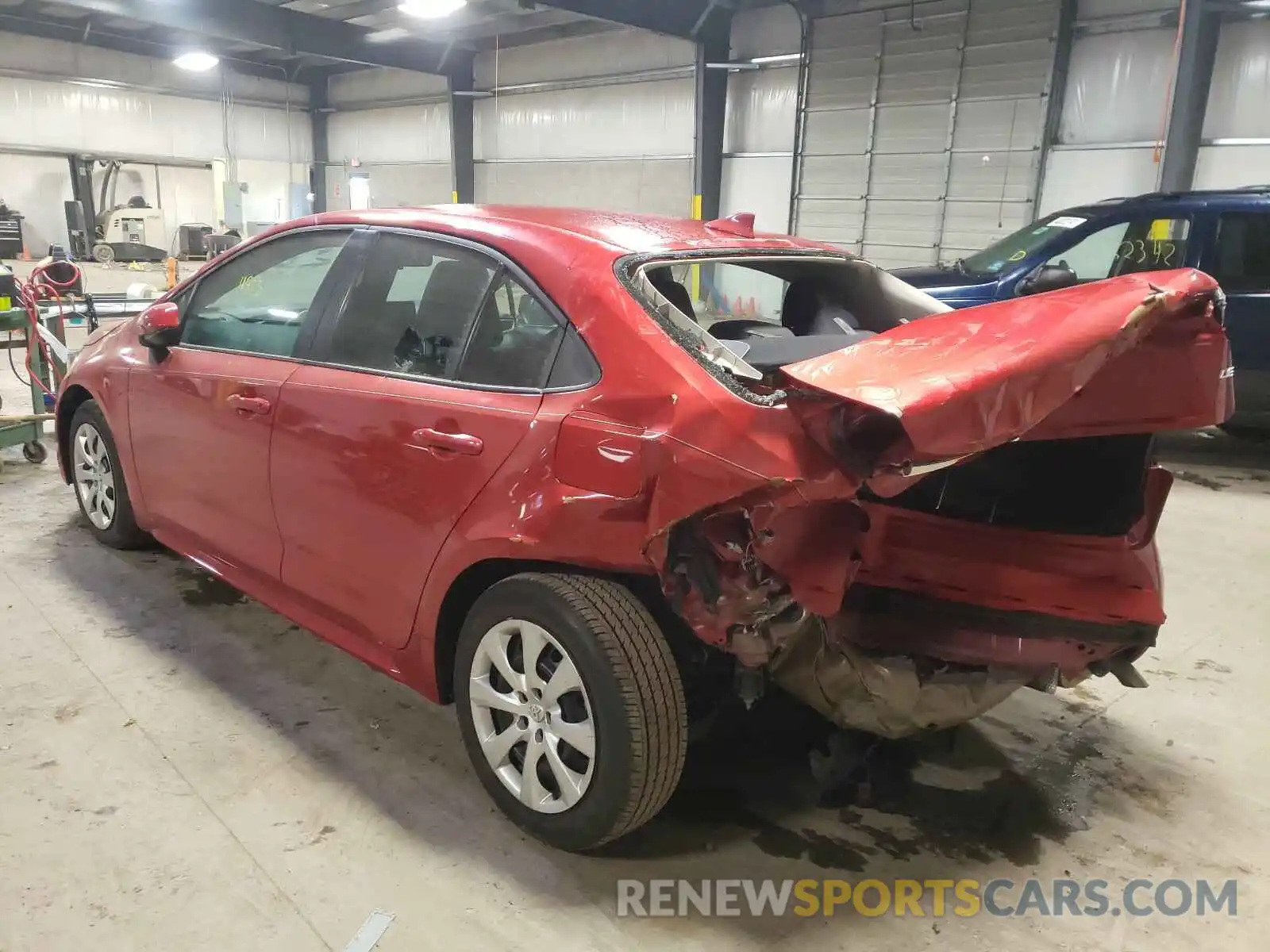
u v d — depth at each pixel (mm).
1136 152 9203
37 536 3992
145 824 2186
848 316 3111
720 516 1799
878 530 2287
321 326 2678
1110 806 2459
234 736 2572
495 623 2168
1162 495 2199
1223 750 2746
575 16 13609
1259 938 1998
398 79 18266
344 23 14789
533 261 2232
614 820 2016
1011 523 2236
